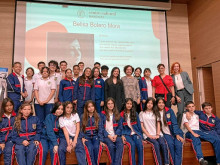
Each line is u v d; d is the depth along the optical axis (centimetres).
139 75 382
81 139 257
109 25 474
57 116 265
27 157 231
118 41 473
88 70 317
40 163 233
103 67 349
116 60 467
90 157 242
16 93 321
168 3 488
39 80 319
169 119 285
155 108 286
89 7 469
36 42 438
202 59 465
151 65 480
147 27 491
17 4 438
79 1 448
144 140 276
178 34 511
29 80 352
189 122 297
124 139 262
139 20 489
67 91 326
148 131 283
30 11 442
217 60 417
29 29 438
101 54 462
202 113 306
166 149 256
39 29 441
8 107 254
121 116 282
